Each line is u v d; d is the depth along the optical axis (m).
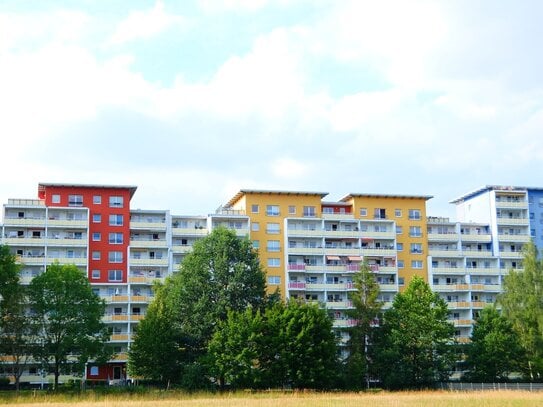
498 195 157.00
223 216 139.38
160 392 83.62
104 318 126.12
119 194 136.00
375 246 146.38
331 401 68.19
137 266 133.50
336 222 145.88
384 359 100.50
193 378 89.69
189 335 95.62
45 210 131.25
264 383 90.25
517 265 153.50
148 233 137.75
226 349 90.31
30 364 116.25
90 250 132.25
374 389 98.12
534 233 157.25
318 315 95.81
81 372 94.94
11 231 129.62
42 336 93.62
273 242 141.38
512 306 115.31
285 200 144.00
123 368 125.94
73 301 94.12
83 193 134.62
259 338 91.31
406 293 107.19
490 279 151.62
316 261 142.88
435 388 99.81
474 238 154.12
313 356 92.12
